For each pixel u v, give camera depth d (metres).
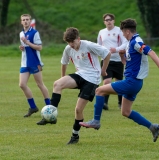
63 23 113.88
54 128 22.80
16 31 91.62
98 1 123.62
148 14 91.31
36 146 18.70
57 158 16.67
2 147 18.55
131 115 18.98
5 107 29.89
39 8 120.12
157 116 26.56
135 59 18.23
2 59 73.38
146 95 35.50
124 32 18.55
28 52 26.80
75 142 19.17
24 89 26.61
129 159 16.48
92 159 16.47
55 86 18.92
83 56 19.03
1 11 101.56
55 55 80.81
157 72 53.59
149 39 88.06
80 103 18.75
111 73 29.59
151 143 19.28
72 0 124.88
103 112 28.14
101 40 30.20
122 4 120.44
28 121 24.91
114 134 21.19
